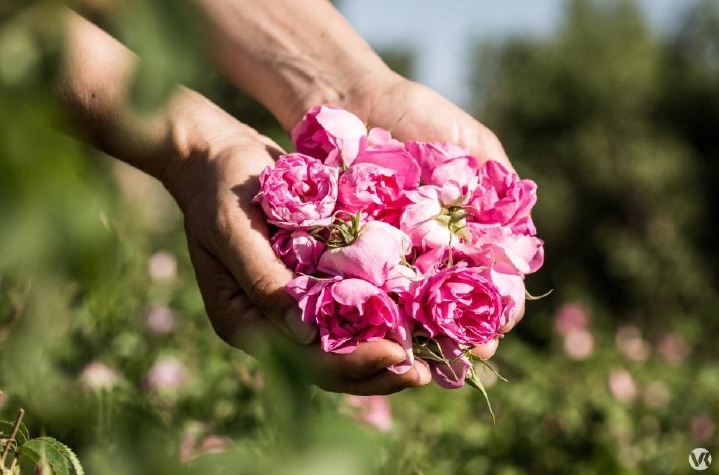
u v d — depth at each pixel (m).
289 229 0.56
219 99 2.83
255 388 0.92
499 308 0.55
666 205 6.90
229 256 0.56
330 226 0.55
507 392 1.28
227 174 0.59
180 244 1.78
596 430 1.18
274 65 0.77
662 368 1.94
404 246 0.56
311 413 0.24
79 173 0.22
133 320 1.10
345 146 0.62
